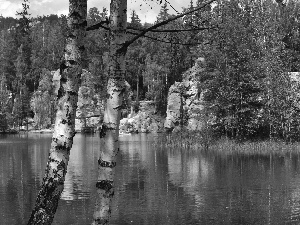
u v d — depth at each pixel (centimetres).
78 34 575
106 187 574
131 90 11794
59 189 553
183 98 8444
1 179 2592
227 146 4512
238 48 4819
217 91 5166
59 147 556
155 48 12219
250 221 1527
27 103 11681
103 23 615
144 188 2214
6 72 13525
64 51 576
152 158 3725
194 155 3938
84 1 580
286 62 5378
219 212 1664
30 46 13988
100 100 11006
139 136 8294
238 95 4944
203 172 2780
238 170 2834
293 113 4928
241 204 1802
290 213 1630
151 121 10656
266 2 5634
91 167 3117
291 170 2772
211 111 5231
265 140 4856
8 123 11031
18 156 4119
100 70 10906
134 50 12494
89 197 1975
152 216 1614
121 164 3294
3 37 15062
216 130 5344
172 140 5184
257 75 5056
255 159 3466
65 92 567
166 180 2470
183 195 2016
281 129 5006
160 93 11031
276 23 5566
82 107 10956
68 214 1658
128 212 1686
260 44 5138
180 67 10238
